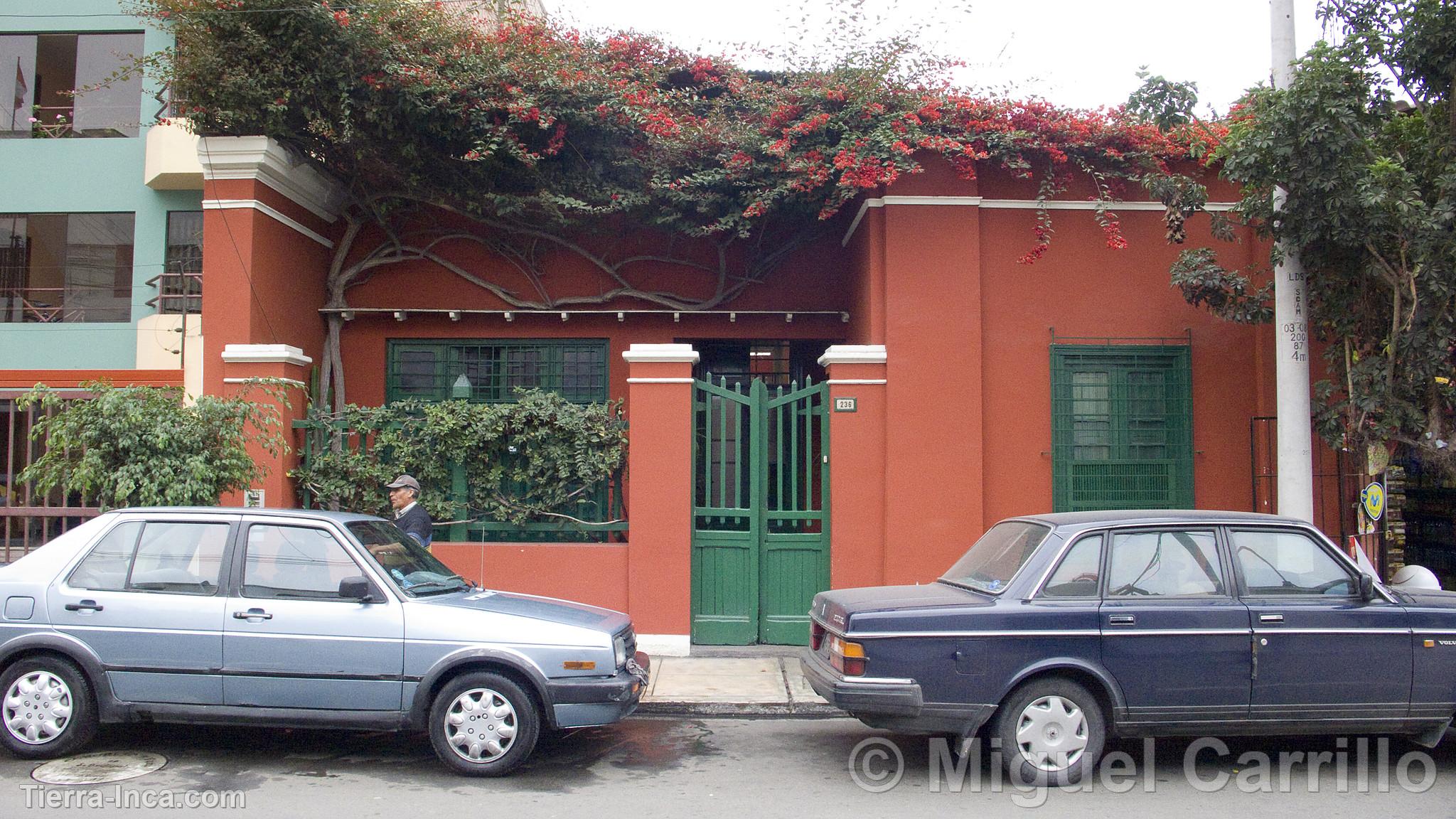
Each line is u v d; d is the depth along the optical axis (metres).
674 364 9.55
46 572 6.12
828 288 12.06
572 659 5.89
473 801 5.51
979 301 9.84
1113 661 5.78
